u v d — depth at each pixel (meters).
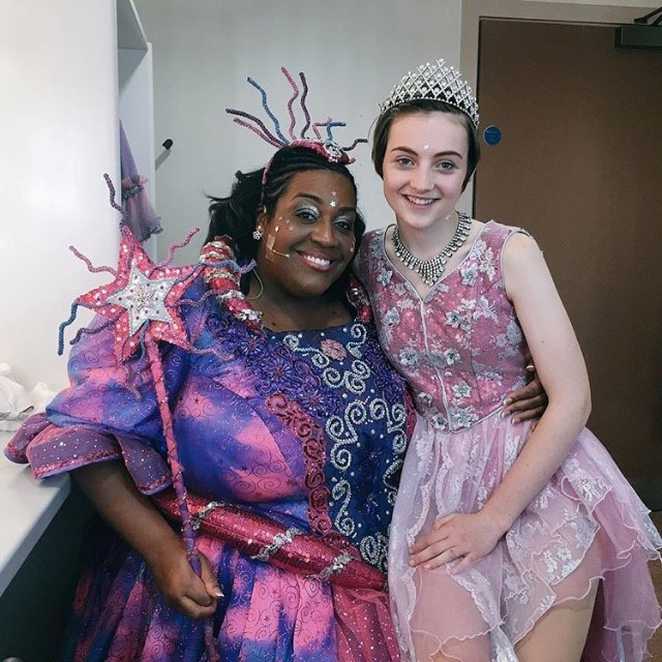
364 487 1.09
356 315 1.17
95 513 1.18
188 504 1.00
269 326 1.11
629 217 2.77
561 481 1.07
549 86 2.65
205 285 1.07
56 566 1.22
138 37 1.84
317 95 2.40
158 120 2.35
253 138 2.39
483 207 2.67
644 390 2.88
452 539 1.02
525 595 1.02
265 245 1.11
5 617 0.98
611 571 1.09
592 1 2.62
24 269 1.28
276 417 1.01
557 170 2.70
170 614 0.98
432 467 1.12
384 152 1.09
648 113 2.73
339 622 1.00
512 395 1.11
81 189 1.28
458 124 1.03
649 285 2.83
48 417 0.98
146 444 0.99
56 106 1.27
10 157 1.27
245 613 0.97
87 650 1.01
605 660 1.14
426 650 0.97
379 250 1.17
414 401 1.18
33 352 1.29
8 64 1.25
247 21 2.35
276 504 1.04
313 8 2.37
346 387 1.08
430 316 1.11
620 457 2.91
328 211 1.07
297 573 1.02
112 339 1.00
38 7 1.25
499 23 2.59
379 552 1.09
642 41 2.64
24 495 0.91
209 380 1.02
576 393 1.05
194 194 2.39
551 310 1.06
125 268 0.99
